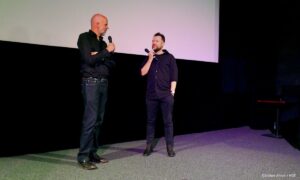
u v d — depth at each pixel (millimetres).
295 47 5309
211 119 5215
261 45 5523
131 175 2672
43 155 3295
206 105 5129
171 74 3398
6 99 3150
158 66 3369
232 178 2639
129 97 4152
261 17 5523
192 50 4891
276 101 4691
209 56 5137
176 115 4730
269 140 4387
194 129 4992
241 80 5559
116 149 3695
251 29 5539
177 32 4672
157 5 4402
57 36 3490
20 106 3240
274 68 5488
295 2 5289
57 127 3520
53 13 3451
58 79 3486
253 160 3248
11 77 3164
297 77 5305
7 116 3168
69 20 3570
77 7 3625
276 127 4746
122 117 4102
